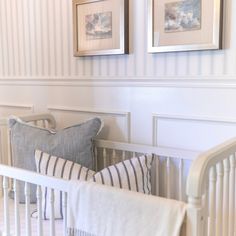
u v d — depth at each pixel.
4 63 2.64
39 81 2.43
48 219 1.72
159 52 1.85
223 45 1.67
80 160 1.90
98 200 1.26
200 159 1.10
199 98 1.76
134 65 1.97
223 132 1.71
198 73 1.76
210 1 1.67
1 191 2.06
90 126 1.94
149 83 1.92
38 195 1.42
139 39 1.93
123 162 1.76
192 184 1.04
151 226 1.14
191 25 1.73
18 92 2.58
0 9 2.60
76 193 1.31
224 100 1.69
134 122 2.00
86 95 2.20
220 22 1.65
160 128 1.91
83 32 2.14
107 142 2.00
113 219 1.23
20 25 2.49
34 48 2.44
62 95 2.32
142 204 1.16
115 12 1.98
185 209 1.07
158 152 1.83
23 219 1.75
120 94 2.04
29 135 1.97
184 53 1.79
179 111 1.83
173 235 1.08
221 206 1.26
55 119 2.37
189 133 1.81
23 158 1.95
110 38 2.02
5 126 2.33
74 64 2.23
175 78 1.82
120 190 1.22
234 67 1.65
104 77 2.09
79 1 2.12
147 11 1.87
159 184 1.88
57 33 2.29
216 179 1.23
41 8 2.35
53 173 1.76
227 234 1.36
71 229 1.34
